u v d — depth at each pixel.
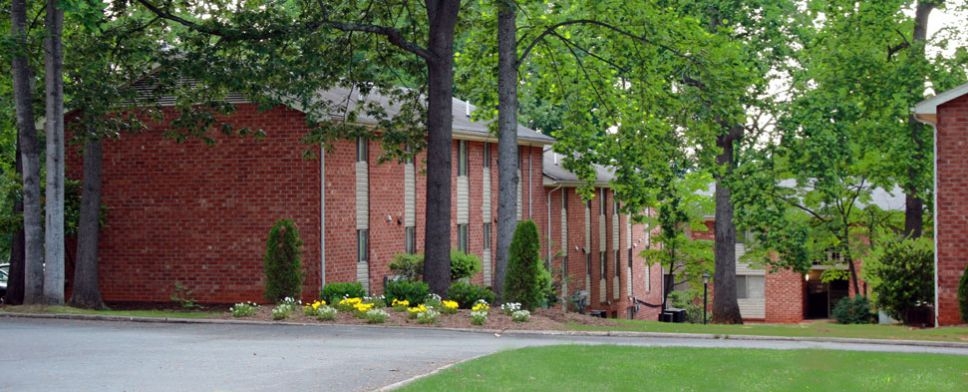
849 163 40.00
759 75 39.28
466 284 30.42
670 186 38.84
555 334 24.78
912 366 19.61
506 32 33.41
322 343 21.11
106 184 35.06
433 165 30.77
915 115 32.12
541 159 48.09
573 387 15.39
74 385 15.06
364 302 28.27
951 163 30.80
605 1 34.16
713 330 27.56
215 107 30.41
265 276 33.56
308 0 30.08
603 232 55.34
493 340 22.64
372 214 36.31
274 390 14.65
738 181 40.44
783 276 58.19
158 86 29.78
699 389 16.03
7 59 28.12
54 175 27.73
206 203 34.25
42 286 28.36
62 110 27.81
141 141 34.78
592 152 39.25
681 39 34.34
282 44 29.38
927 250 33.28
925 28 41.97
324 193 33.44
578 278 51.72
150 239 34.72
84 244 31.25
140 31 29.50
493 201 45.03
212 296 34.22
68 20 30.39
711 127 36.44
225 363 17.45
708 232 59.31
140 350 19.27
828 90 39.97
